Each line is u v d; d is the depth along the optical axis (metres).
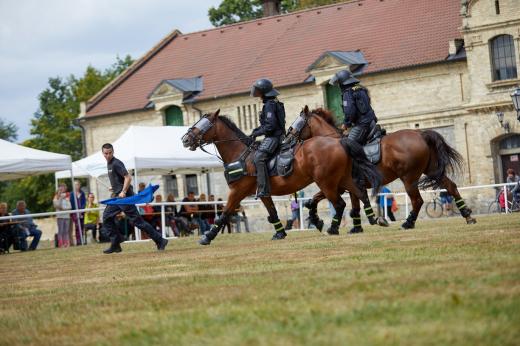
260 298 8.45
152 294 9.80
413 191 19.27
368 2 56.78
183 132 35.56
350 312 7.08
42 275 14.82
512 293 7.39
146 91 59.78
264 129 18.50
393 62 49.81
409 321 6.56
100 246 28.03
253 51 58.16
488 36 46.75
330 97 52.00
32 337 7.64
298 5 76.75
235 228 38.00
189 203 29.94
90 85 90.81
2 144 31.84
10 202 89.50
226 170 18.94
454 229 17.52
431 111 48.78
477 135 47.28
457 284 8.12
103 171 34.38
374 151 18.98
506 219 21.86
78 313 8.88
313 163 18.22
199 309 8.20
